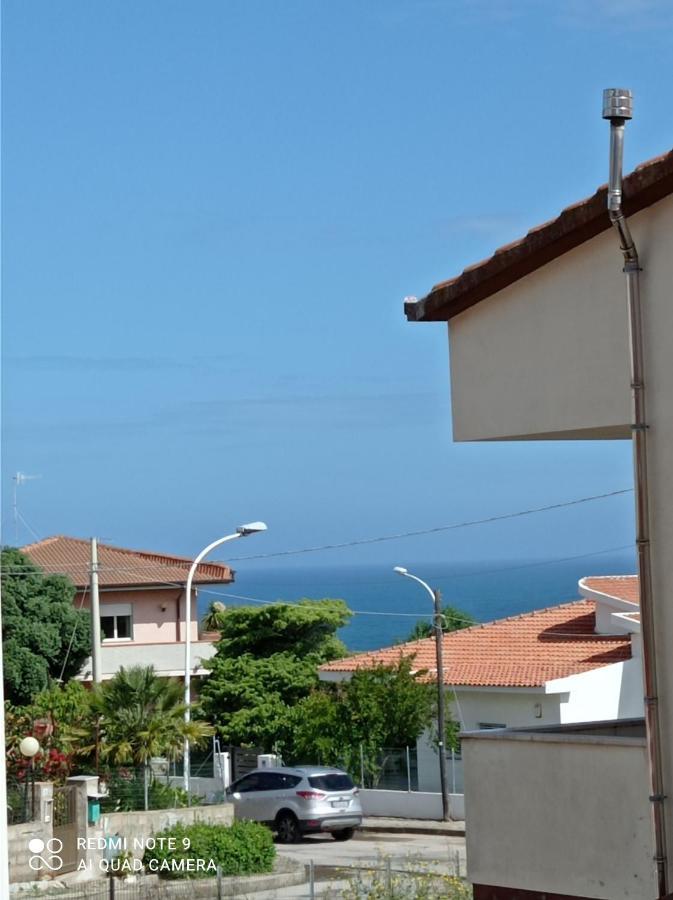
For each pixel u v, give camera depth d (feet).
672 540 35.53
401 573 127.75
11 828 86.12
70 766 102.89
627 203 36.01
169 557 184.65
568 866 36.78
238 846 92.43
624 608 131.54
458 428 40.68
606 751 36.29
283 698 153.07
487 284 39.50
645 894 35.19
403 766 130.21
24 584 150.10
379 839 116.37
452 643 141.69
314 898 78.84
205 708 154.10
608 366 37.29
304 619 161.48
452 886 67.97
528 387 39.09
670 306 35.70
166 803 103.14
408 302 41.14
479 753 39.01
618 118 35.55
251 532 127.75
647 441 36.11
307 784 114.42
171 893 83.97
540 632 139.23
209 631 198.59
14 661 146.51
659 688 35.63
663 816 34.91
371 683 132.05
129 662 166.09
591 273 37.73
